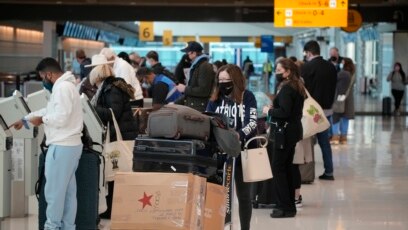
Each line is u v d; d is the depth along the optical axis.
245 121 6.99
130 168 7.97
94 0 22.91
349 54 42.56
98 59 9.58
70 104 6.70
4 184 7.95
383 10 23.38
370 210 9.38
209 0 23.06
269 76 34.34
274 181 8.79
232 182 6.53
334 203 9.85
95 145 7.89
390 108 26.56
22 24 27.61
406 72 28.30
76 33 33.78
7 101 8.39
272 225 8.44
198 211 5.84
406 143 17.28
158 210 5.78
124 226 5.82
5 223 8.34
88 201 7.28
